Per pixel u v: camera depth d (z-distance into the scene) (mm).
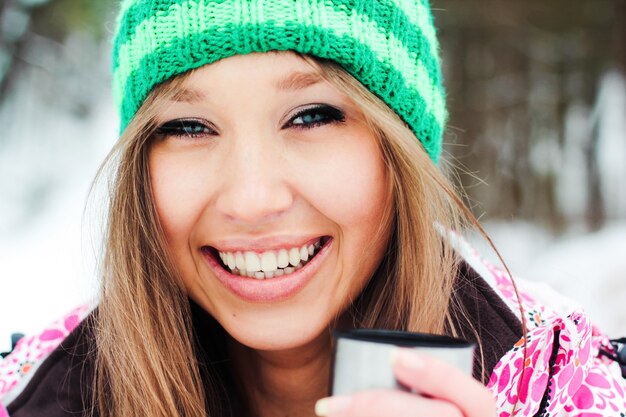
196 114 879
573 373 897
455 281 1052
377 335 623
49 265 3795
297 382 1069
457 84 5703
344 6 852
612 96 5672
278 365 1054
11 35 5562
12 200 5215
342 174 880
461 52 5707
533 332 924
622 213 5449
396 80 916
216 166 880
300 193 873
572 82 5723
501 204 5488
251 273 919
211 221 904
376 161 913
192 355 1039
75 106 6090
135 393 1008
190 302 1105
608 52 5637
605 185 5512
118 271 992
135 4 906
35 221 4949
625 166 5531
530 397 890
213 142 903
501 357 973
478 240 2328
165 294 1006
